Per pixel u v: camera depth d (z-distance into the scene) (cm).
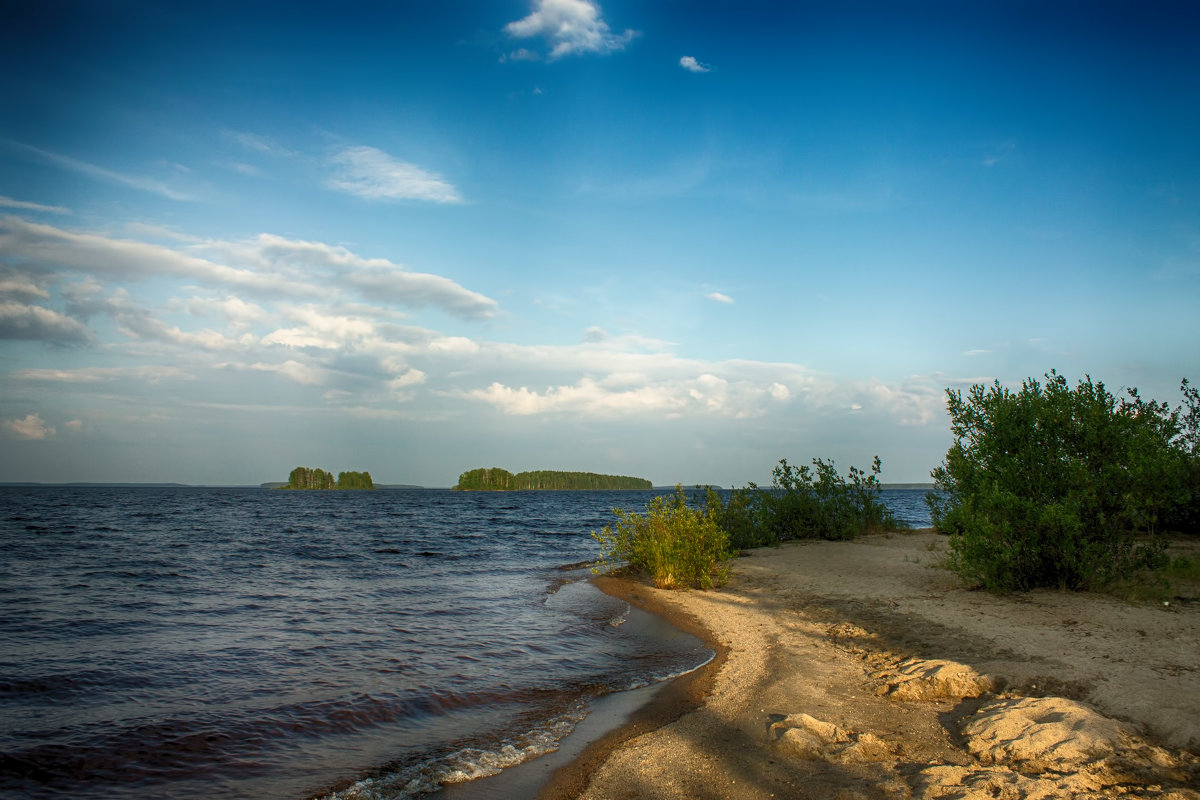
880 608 1173
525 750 653
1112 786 481
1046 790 471
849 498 2509
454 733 700
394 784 579
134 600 1439
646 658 1002
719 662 958
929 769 525
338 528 3906
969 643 900
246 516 5134
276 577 1825
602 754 636
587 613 1342
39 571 1872
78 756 628
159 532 3412
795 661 903
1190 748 546
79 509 5959
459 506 7906
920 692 735
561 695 826
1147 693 659
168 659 964
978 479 1291
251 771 604
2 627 1149
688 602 1417
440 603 1441
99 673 891
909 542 2206
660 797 533
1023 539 1173
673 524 1669
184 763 618
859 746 593
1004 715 610
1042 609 1050
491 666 949
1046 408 1213
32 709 752
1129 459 1141
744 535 2245
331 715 747
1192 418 1659
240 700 792
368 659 973
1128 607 1023
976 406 1344
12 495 10912
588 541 3198
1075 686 701
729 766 582
